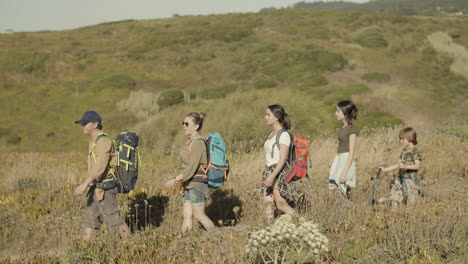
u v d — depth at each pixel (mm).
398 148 8391
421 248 3678
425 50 47344
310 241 3227
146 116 32094
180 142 11203
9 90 37438
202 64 45469
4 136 29453
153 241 4273
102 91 37750
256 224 4598
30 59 42938
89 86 38781
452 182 6324
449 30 55125
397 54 46875
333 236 4180
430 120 27938
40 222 5223
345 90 33656
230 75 41656
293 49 47500
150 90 38844
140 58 47125
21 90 37562
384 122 24234
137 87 39594
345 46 49469
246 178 6539
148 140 11680
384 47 49469
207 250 3949
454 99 33562
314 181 6148
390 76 39812
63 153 13078
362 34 51281
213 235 4207
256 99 12445
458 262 3438
